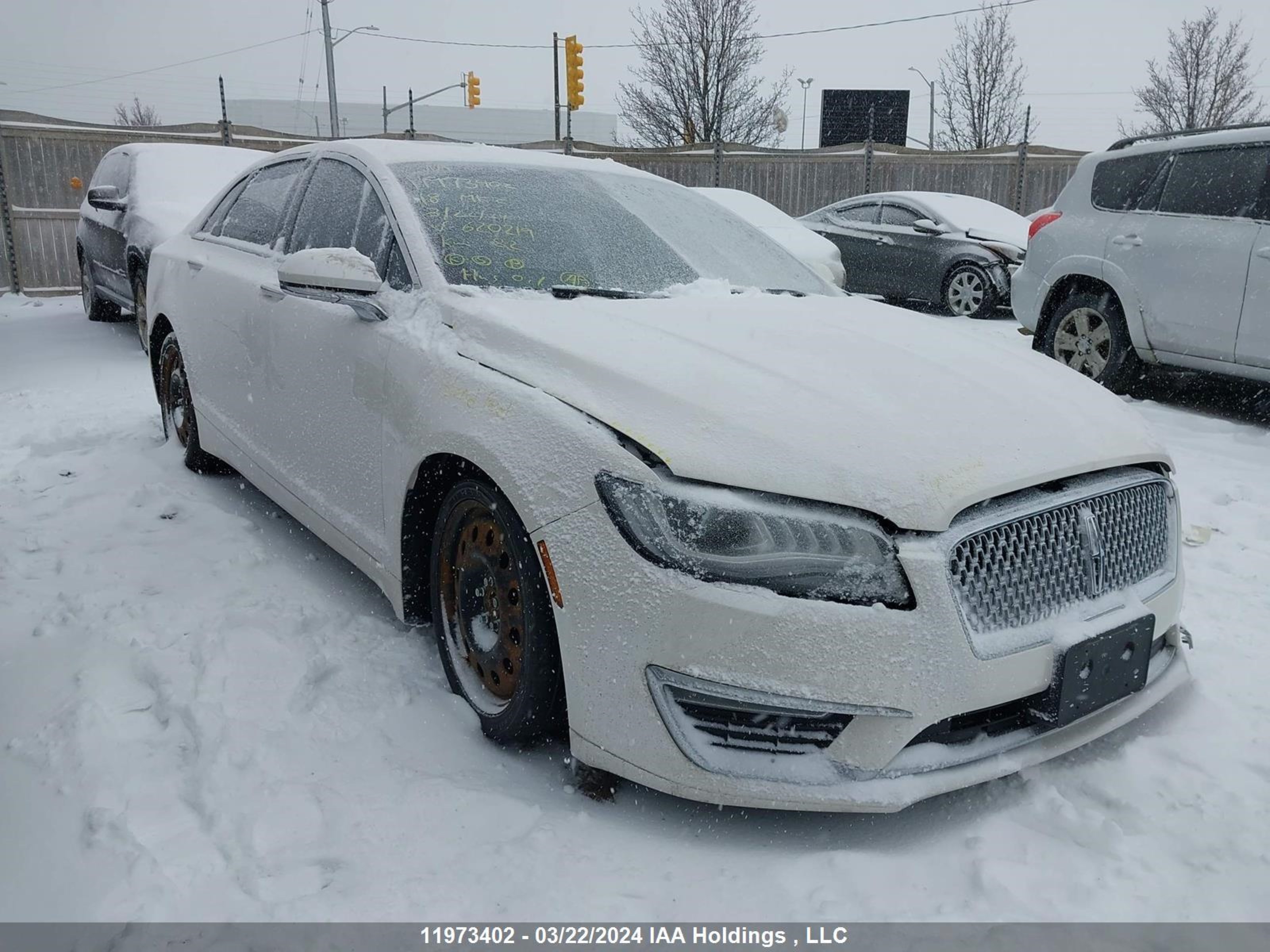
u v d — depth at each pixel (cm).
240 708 264
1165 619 259
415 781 239
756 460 215
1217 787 239
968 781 216
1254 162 592
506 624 251
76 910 196
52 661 286
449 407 259
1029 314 728
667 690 215
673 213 372
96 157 1413
